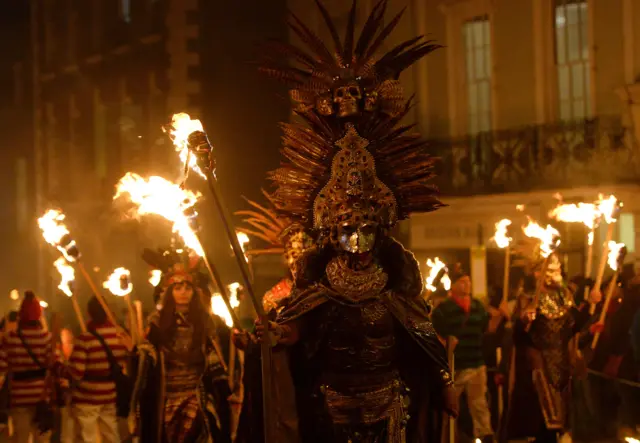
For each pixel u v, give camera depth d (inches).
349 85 262.1
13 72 1465.3
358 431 253.1
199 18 1035.9
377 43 270.1
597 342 521.0
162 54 1087.6
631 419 500.7
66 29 1320.1
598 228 713.6
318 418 258.2
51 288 1314.0
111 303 1053.2
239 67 1031.6
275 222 330.6
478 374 482.3
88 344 442.9
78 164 1273.4
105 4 1226.6
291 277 303.4
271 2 1019.3
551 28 811.4
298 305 252.2
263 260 880.9
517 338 447.8
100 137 1228.5
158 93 1096.8
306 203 265.0
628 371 507.2
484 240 823.7
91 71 1249.4
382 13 271.9
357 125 265.1
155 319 383.2
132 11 1169.4
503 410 459.5
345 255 255.3
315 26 973.2
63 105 1321.4
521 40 832.9
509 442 454.9
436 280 506.3
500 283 625.0
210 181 242.2
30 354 474.9
